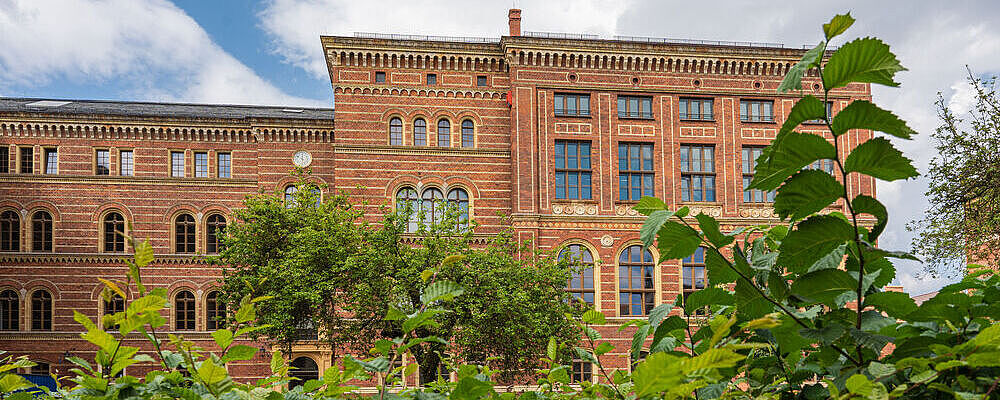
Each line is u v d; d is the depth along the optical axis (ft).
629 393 9.62
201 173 128.67
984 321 8.20
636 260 114.62
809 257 7.35
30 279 121.60
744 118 120.98
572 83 117.80
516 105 115.85
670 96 119.75
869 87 114.52
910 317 8.08
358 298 80.74
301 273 81.46
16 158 125.08
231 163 129.08
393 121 119.44
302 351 111.96
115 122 126.00
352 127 117.50
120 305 122.21
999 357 6.41
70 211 124.16
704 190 118.52
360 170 116.67
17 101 139.64
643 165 118.11
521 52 116.78
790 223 8.86
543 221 113.09
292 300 82.69
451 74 121.08
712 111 120.67
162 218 125.59
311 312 89.76
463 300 75.92
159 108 140.56
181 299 123.24
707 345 8.81
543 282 84.12
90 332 8.33
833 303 7.85
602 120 117.60
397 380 10.22
